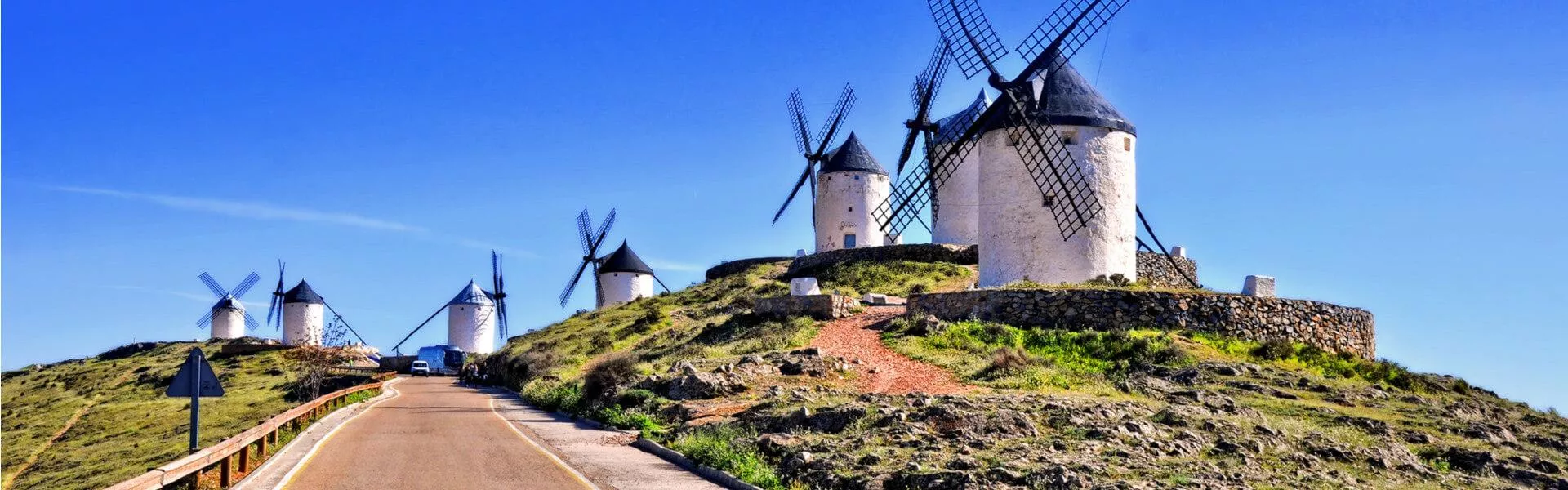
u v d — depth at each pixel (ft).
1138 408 84.94
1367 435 82.84
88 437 178.29
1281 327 132.87
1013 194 152.97
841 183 252.62
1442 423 88.48
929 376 111.04
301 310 357.82
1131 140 155.33
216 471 71.10
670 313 213.25
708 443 77.20
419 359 277.44
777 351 121.60
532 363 178.60
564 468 72.28
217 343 352.08
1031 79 155.02
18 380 331.77
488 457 77.97
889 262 212.84
